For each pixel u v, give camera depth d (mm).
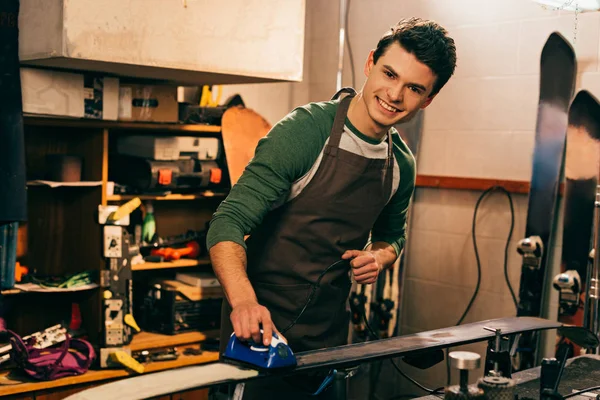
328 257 2279
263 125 3939
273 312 2291
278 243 2238
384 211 2445
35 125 3592
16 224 3236
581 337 1981
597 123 3195
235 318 1681
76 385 3248
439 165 3918
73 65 3016
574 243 3264
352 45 4301
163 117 3592
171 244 3916
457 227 3863
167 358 3520
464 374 1510
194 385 1479
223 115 3809
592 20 3287
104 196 3441
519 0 3541
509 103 3611
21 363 3117
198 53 3064
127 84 3430
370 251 2385
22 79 3029
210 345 3709
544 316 3496
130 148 3713
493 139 3682
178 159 3666
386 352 1762
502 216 3662
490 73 3678
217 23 3104
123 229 3408
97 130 3457
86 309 3570
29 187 3605
